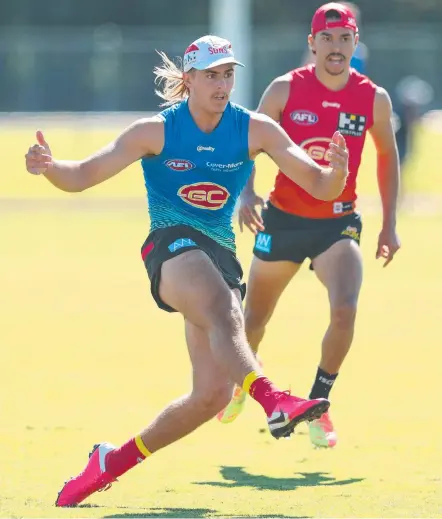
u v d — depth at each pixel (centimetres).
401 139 8250
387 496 2044
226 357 1800
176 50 15338
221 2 7625
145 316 4359
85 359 3528
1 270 5600
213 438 2633
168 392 3053
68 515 1828
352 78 2553
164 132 1950
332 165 1895
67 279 5303
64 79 15288
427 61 14825
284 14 17688
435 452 2439
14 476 2209
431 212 8238
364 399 2986
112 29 18025
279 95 2548
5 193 9331
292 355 3572
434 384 3169
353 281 2472
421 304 4628
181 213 2002
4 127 13638
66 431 2617
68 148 11244
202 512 1888
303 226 2539
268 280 2616
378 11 17812
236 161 1986
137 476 2252
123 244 6569
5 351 3656
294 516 1853
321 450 2486
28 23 18312
